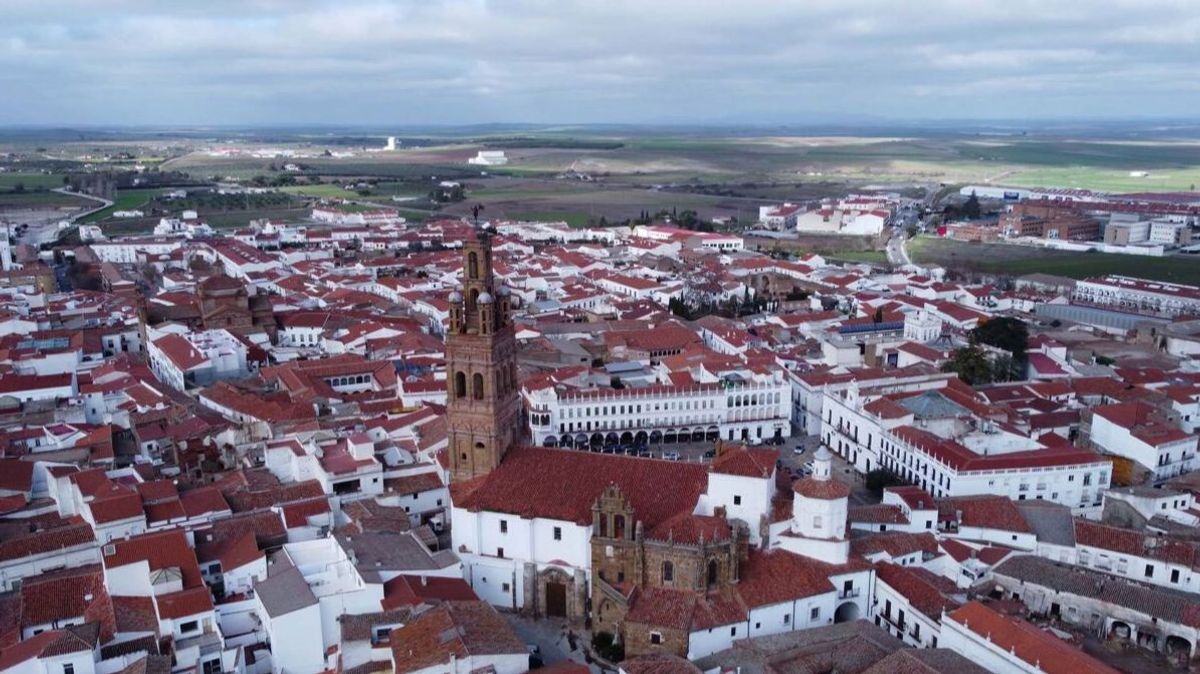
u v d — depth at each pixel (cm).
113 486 14238
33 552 12975
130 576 11494
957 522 14238
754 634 11762
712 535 11869
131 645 10662
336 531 13738
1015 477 16000
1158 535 13875
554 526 12794
